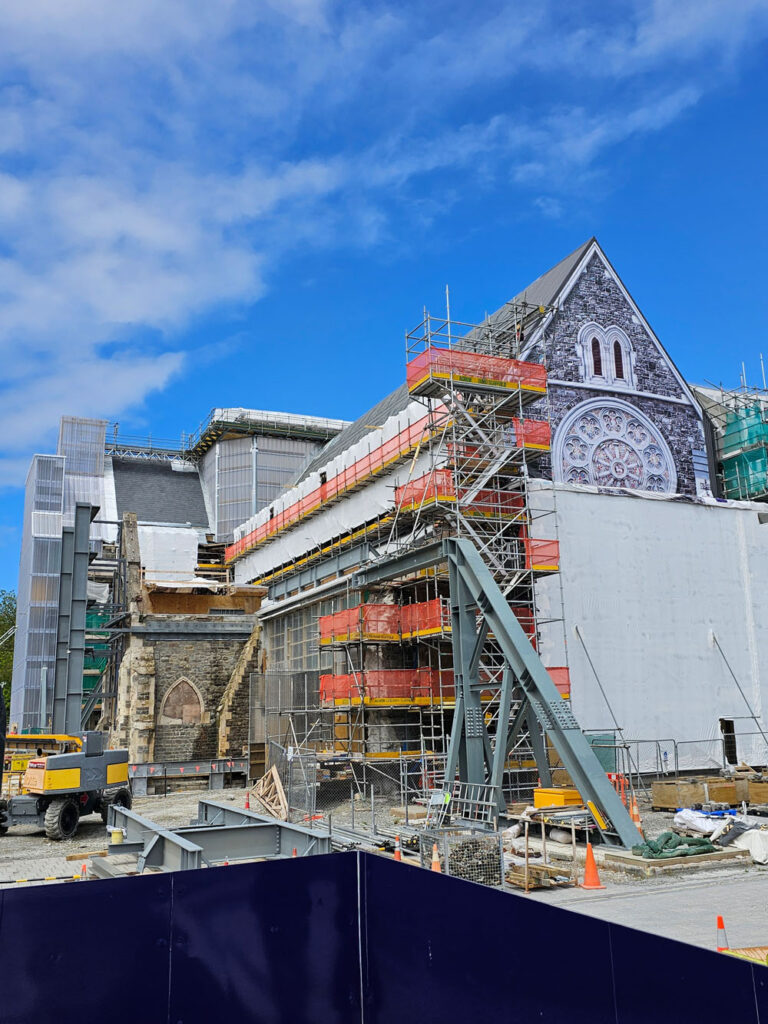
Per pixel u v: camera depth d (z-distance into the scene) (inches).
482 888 261.0
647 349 1416.1
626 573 1250.6
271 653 1697.8
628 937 237.6
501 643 836.6
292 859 276.2
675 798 975.6
